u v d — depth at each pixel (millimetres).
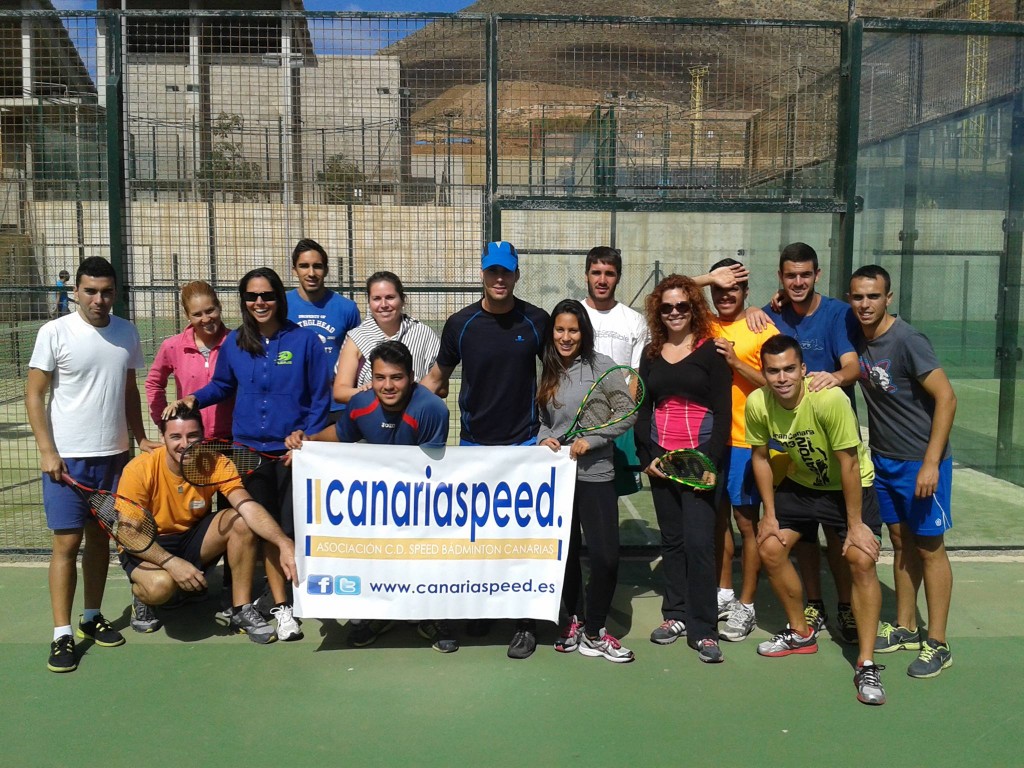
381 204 7414
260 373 4719
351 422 4578
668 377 4645
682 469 4496
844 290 5891
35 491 7648
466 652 4535
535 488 4496
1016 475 8125
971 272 8508
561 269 9461
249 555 4621
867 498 4535
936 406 4246
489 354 4523
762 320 4816
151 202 7504
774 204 5824
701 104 7340
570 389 4520
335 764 3463
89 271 4449
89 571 4570
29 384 4352
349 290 5863
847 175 5820
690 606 4539
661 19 5727
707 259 10844
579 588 4699
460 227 7363
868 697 3963
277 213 7559
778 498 4500
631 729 3750
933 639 4336
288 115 7238
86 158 8281
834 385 4188
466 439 4746
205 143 7387
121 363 4586
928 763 3496
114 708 3912
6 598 5172
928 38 8352
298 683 4164
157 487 4598
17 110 8164
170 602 5082
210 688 4105
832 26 5824
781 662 4434
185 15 5621
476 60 5887
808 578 4844
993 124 8109
